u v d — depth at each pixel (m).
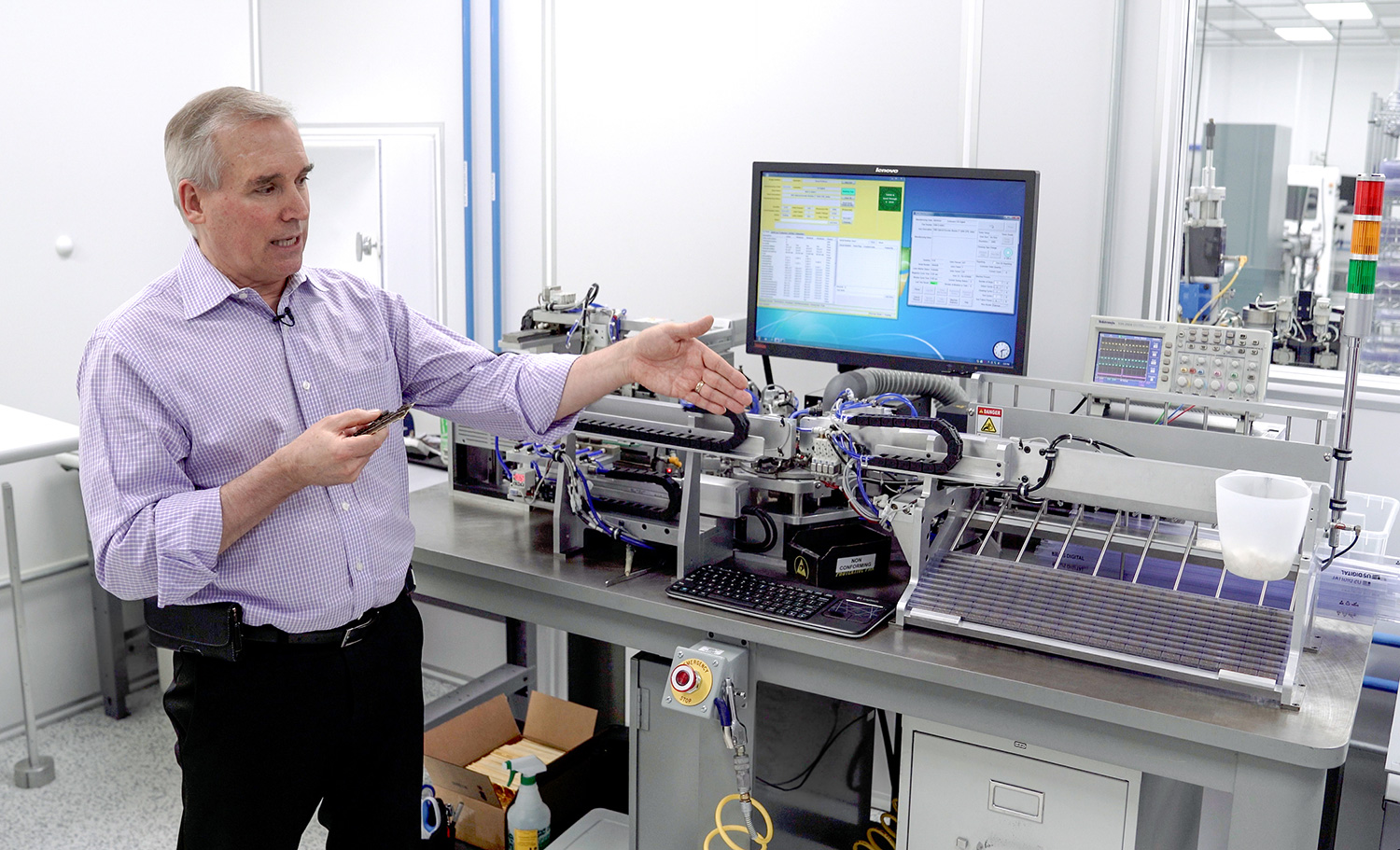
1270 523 1.39
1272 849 1.40
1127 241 2.14
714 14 2.50
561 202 2.78
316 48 3.03
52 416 2.81
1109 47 2.09
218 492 1.42
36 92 2.67
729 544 1.96
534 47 2.73
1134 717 1.41
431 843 2.29
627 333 2.13
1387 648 1.97
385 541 1.66
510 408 1.74
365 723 1.66
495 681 2.64
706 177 2.58
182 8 2.93
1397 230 2.18
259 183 1.46
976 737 1.68
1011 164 2.23
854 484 1.75
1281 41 4.26
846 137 2.40
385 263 3.06
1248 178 4.39
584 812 2.39
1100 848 1.60
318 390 1.60
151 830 2.45
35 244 2.72
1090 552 1.81
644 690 1.85
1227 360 1.82
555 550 1.98
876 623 1.66
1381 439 2.05
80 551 2.92
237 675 1.55
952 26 2.24
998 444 1.60
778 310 2.19
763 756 1.89
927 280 2.03
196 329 1.51
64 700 2.95
